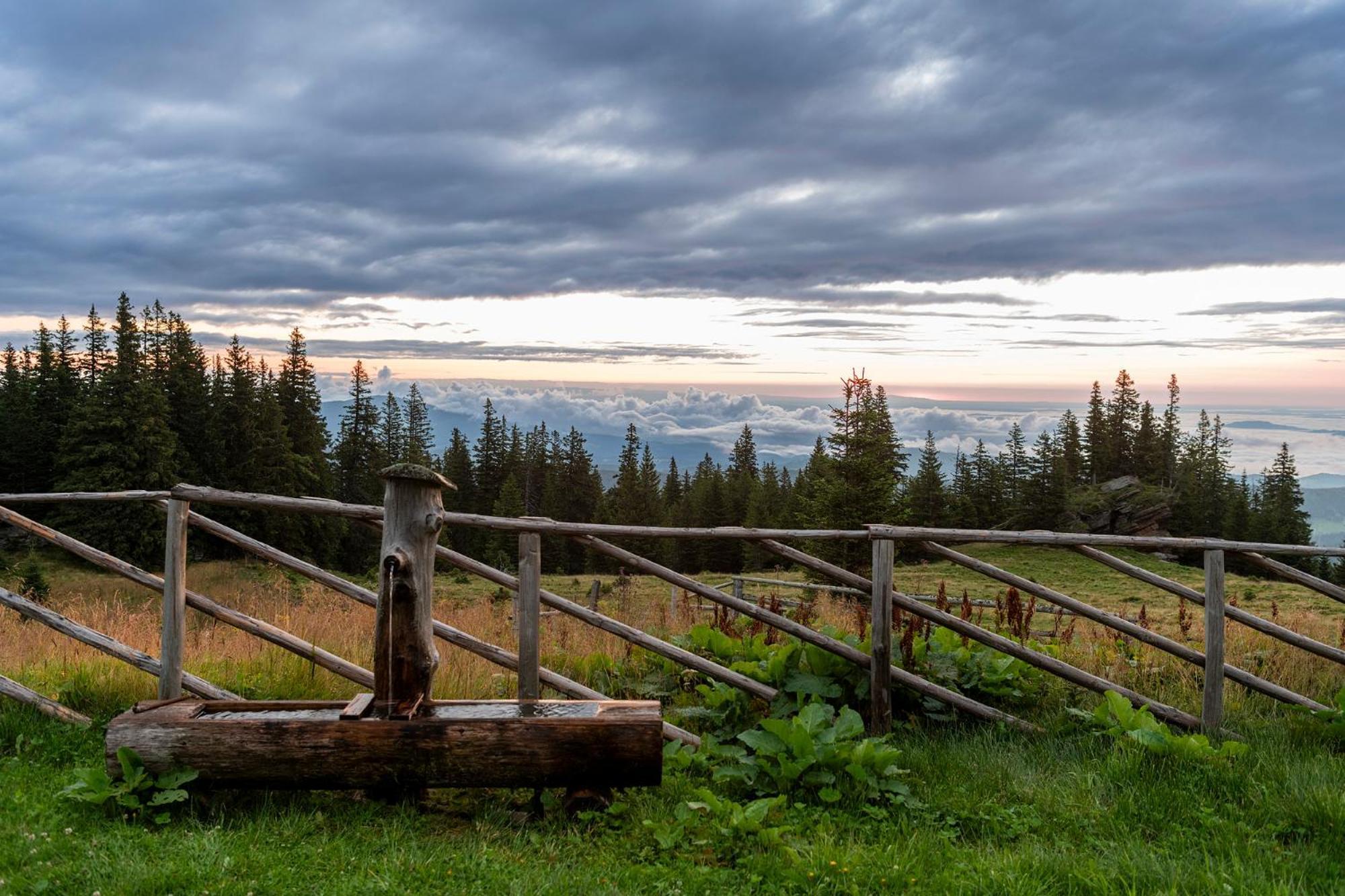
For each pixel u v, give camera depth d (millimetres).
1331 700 7418
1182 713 6773
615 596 18594
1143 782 5438
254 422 69312
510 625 10742
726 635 8016
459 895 3840
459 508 101062
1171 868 4195
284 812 4742
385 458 88750
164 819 4492
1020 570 43312
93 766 5285
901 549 50906
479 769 4652
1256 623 6773
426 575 4957
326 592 14523
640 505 102188
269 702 5035
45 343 75812
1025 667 7383
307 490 73062
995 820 5008
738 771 5289
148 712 4867
